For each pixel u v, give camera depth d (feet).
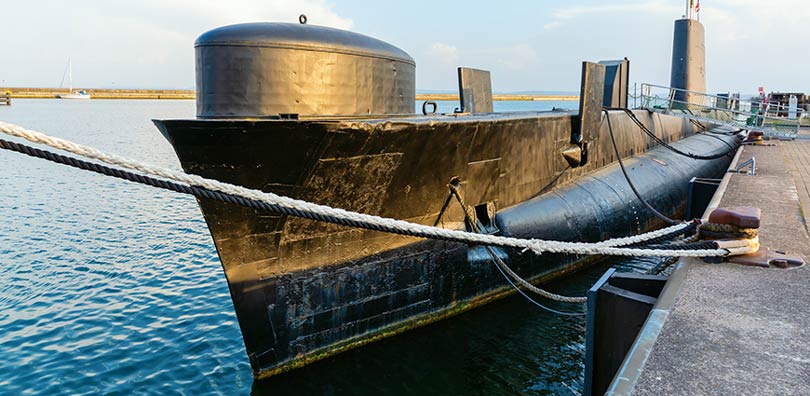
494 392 20.72
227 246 18.76
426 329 25.31
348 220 10.61
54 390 22.16
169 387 22.08
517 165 29.27
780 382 8.49
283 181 18.85
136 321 28.73
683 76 67.05
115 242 44.50
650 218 40.32
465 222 26.61
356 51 21.15
